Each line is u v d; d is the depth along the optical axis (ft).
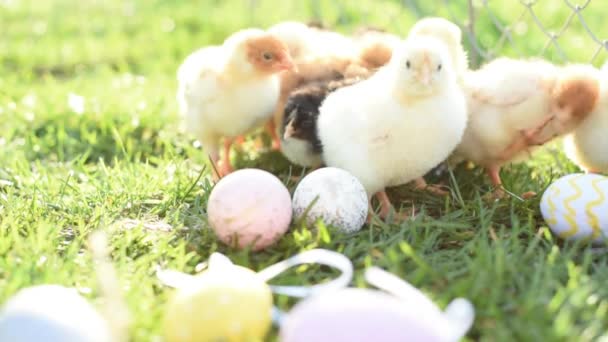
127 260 1.74
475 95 2.04
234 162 2.31
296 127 2.03
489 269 1.60
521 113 1.98
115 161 2.18
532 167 2.21
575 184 1.76
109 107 2.60
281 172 2.23
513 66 2.04
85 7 4.33
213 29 3.75
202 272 1.71
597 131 1.97
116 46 3.58
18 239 1.74
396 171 1.93
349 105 1.90
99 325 1.36
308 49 2.36
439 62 1.82
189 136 2.43
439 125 1.86
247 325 1.41
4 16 4.12
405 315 1.34
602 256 1.72
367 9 3.76
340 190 1.80
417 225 1.81
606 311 1.51
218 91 2.15
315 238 1.77
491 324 1.49
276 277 1.65
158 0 4.43
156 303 1.58
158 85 2.88
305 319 1.35
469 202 1.94
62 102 2.66
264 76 2.15
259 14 3.94
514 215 1.86
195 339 1.40
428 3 3.81
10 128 2.49
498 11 3.72
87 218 1.93
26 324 1.32
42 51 3.47
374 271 1.46
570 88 1.91
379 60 2.20
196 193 2.03
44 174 2.17
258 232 1.74
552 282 1.57
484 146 2.05
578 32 3.51
